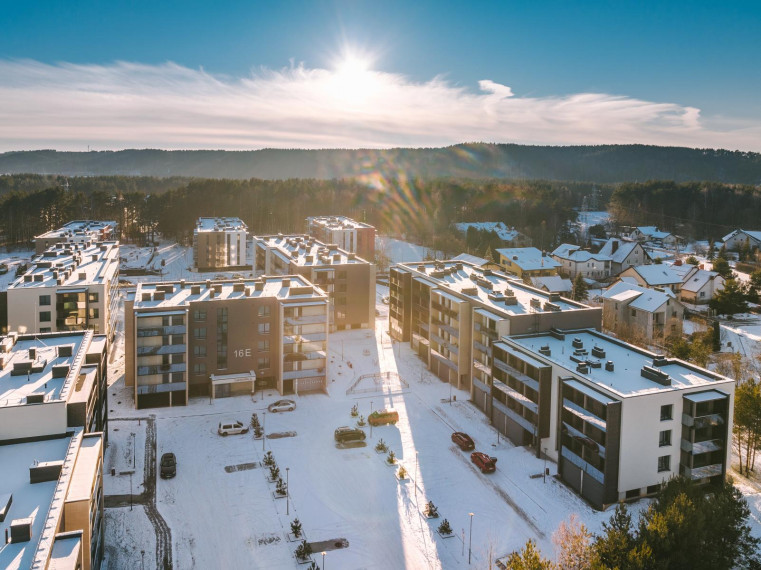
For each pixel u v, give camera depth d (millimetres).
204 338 87562
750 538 46719
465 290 94500
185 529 57062
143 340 83062
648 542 43469
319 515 59906
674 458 62969
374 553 54281
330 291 123438
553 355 73375
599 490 60875
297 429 78812
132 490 63312
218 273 182750
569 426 65812
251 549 54375
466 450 73438
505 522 59344
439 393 91875
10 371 60250
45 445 50531
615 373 67625
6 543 36188
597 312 85250
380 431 78750
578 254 182375
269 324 90625
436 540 56312
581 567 43938
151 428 77750
